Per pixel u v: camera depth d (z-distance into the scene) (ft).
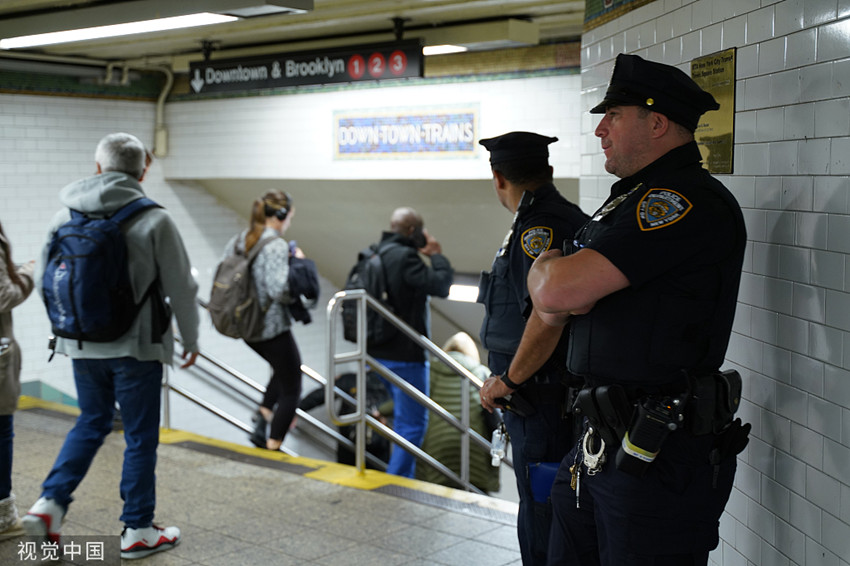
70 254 12.15
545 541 10.03
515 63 22.09
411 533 13.97
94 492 15.74
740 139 9.47
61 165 27.20
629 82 7.95
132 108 28.58
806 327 8.31
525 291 9.87
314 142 26.02
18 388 13.03
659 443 7.57
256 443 22.30
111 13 17.29
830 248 7.89
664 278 7.70
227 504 15.25
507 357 10.45
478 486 23.04
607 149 8.19
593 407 7.93
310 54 21.91
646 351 7.72
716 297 7.77
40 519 12.25
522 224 10.19
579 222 10.06
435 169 23.70
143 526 12.91
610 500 7.93
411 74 20.26
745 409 9.55
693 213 7.60
